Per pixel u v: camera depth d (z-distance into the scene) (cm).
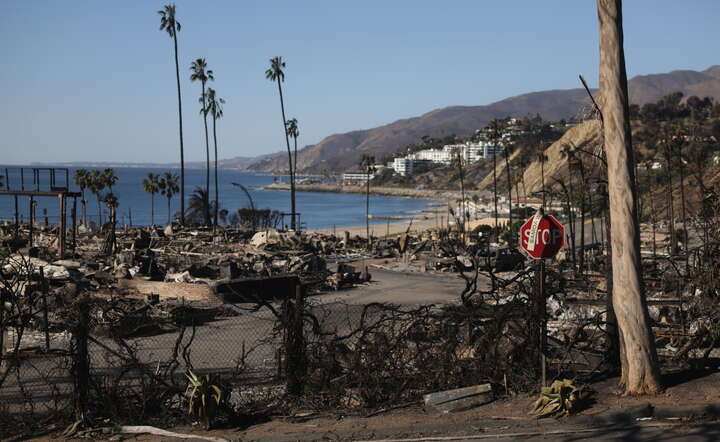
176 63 9181
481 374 1031
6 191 4012
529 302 1065
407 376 1019
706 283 1291
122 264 3309
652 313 1529
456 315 1059
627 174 967
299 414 965
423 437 858
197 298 2706
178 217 10162
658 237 6169
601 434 838
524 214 10262
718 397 927
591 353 1115
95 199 19062
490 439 841
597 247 4581
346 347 1066
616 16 960
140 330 1911
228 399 979
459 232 6241
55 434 890
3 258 1573
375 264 4681
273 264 3953
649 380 961
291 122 11512
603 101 976
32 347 1511
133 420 923
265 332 2003
